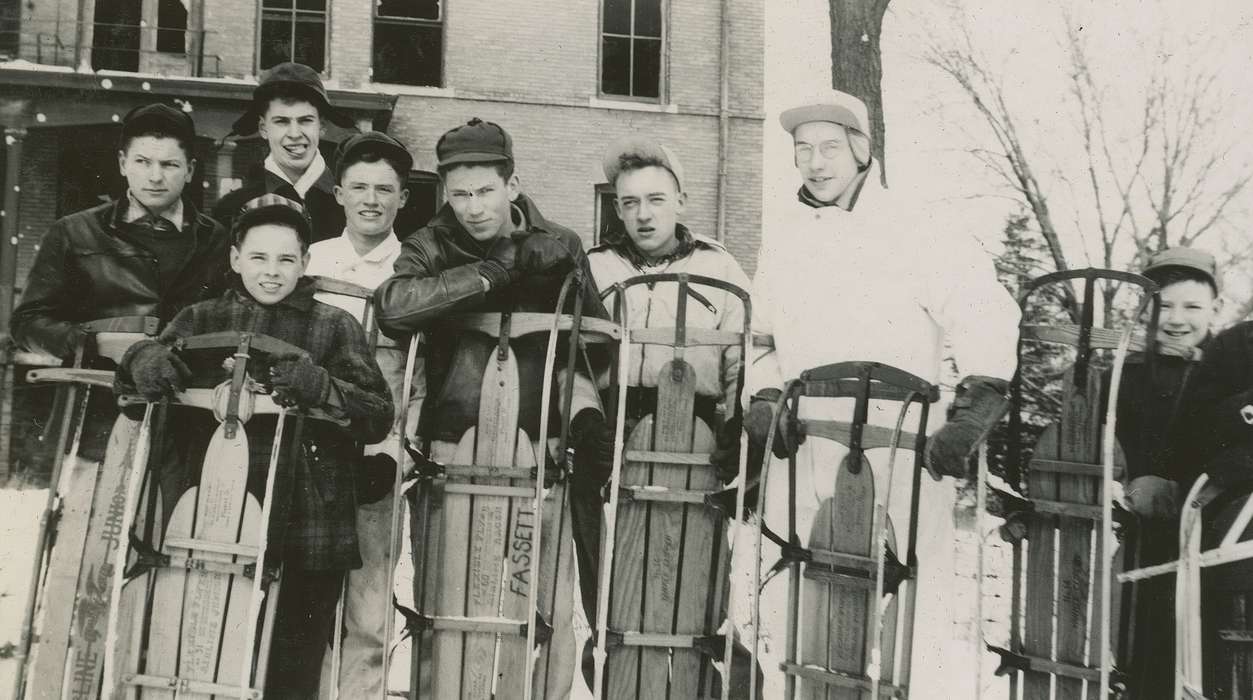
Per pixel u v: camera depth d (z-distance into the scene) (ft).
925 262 13.41
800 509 12.91
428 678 11.34
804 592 11.95
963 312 13.15
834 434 11.97
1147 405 13.51
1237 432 13.09
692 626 11.87
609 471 12.28
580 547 12.69
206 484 10.96
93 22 16.62
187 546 10.84
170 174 12.84
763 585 12.11
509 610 11.34
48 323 12.50
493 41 16.34
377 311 11.64
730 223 16.48
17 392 13.70
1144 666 12.64
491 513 11.48
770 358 13.55
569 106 16.39
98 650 11.75
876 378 11.81
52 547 11.94
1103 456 12.04
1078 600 12.03
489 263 11.50
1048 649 12.10
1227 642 12.48
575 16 16.42
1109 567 11.53
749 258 16.43
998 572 16.87
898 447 11.80
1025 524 12.32
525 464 11.54
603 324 11.84
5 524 13.48
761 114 16.79
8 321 15.10
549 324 11.66
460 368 11.82
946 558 12.92
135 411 11.44
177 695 10.68
